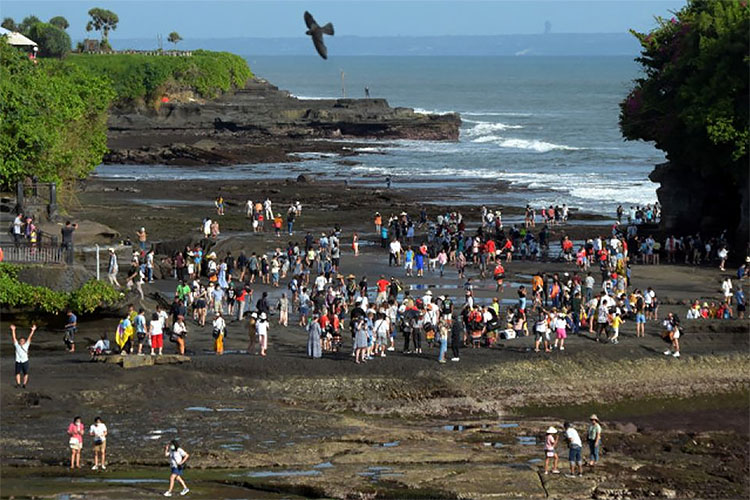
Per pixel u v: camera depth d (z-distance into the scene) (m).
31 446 65.25
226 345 89.25
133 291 102.06
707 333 94.25
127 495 57.31
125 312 98.88
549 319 89.06
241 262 117.75
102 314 99.06
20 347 75.00
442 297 108.06
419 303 91.38
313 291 103.00
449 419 78.12
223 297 103.38
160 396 76.62
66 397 74.19
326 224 161.75
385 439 69.75
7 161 133.25
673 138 141.75
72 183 164.75
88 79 175.38
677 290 114.19
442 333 83.94
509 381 82.69
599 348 88.88
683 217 147.12
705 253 135.25
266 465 64.06
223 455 64.56
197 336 92.00
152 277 114.75
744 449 70.50
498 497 59.88
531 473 63.56
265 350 87.56
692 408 82.56
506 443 71.12
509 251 131.12
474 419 78.00
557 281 102.44
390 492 59.81
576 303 96.31
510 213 176.62
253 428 70.31
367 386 80.19
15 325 95.38
